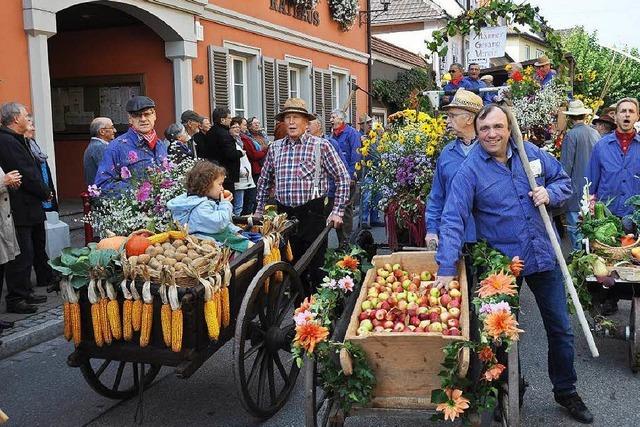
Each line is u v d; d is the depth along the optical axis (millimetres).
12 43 8039
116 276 3855
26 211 6520
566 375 4195
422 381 3301
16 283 6523
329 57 17219
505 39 10391
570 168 8586
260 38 13781
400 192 6230
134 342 3908
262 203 6234
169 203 4570
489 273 3604
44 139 8367
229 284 4145
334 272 4074
